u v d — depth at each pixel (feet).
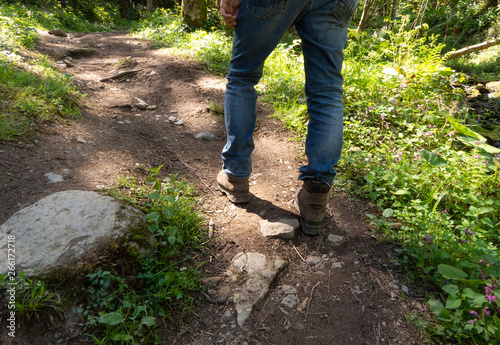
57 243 4.21
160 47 19.83
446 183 6.68
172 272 4.41
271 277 4.81
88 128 8.21
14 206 4.95
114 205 4.86
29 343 3.52
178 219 5.34
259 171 7.75
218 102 11.50
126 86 12.84
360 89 10.82
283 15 4.66
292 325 4.21
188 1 23.97
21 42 14.65
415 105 10.50
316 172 5.16
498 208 6.16
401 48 13.15
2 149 6.17
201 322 4.18
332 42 4.91
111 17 51.67
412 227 5.73
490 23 34.58
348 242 5.59
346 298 4.59
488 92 16.61
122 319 3.65
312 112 5.20
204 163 7.89
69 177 5.91
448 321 3.97
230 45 17.80
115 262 4.26
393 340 4.03
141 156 7.50
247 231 5.70
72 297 3.90
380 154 7.84
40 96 8.47
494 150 7.14
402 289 4.69
